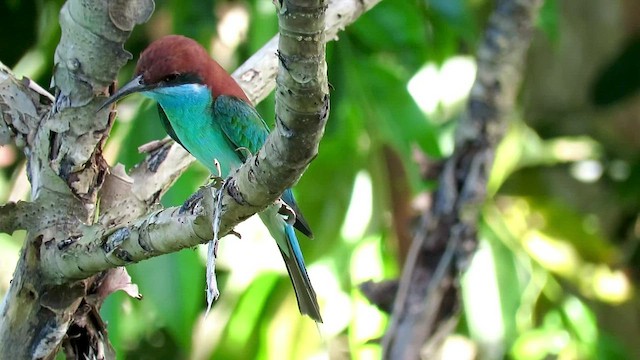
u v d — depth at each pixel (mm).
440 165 10156
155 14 10836
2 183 11195
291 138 4301
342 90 10633
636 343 13977
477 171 9336
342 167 11297
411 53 11375
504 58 9414
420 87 12000
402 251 11680
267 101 9867
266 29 9750
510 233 11797
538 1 9461
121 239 5395
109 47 5652
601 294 12125
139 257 5418
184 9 10227
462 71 12633
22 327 5855
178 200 9156
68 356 6117
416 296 9156
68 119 5805
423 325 9086
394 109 10688
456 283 9172
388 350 9109
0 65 6082
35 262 5785
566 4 14508
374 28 10773
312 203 11281
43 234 5770
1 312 5914
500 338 10961
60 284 5809
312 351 11297
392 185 11664
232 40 10906
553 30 11438
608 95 13578
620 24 14539
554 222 12414
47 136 5836
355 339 11344
